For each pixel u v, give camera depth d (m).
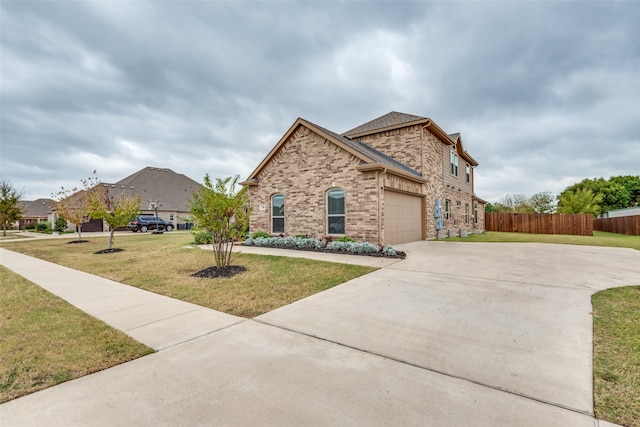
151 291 6.18
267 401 2.43
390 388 2.62
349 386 2.65
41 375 2.90
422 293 5.58
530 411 2.30
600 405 2.37
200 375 2.86
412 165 15.65
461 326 4.03
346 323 4.19
